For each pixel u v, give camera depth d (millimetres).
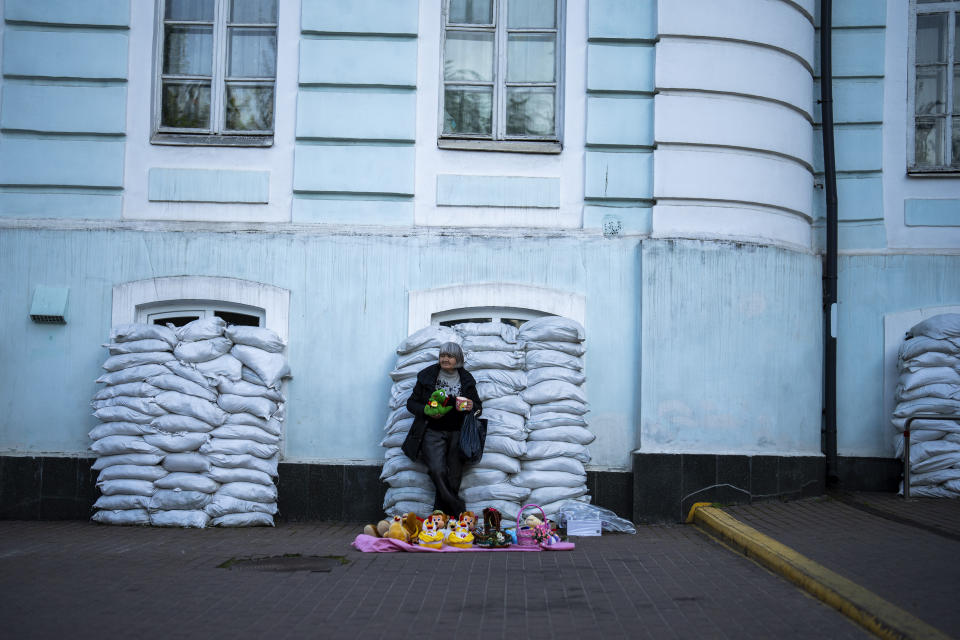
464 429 9508
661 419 10516
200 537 9398
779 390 10805
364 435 10773
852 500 10625
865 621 5758
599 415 10680
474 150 11000
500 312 10922
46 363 10945
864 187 11844
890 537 8531
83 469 10727
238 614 6211
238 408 10102
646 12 10930
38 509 10727
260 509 10148
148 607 6375
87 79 11164
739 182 10836
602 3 10953
